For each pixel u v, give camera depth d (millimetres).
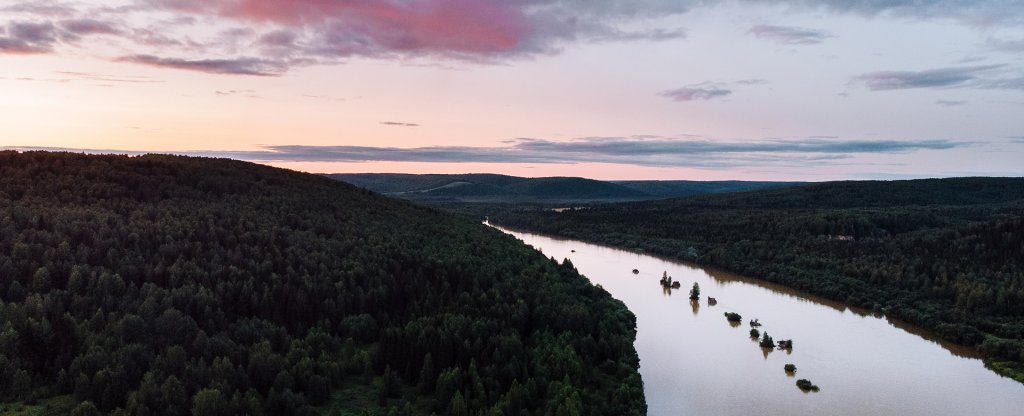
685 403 103938
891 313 154000
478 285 125188
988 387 110875
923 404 104062
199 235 122438
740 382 112875
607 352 108062
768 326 146375
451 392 84438
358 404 84188
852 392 108812
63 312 86688
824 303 169375
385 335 96562
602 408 88250
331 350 97062
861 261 193000
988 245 189625
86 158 166250
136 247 109562
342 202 186250
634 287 188625
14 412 71312
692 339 136750
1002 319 137375
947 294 157375
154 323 87062
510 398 82562
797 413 100562
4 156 154000
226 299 100125
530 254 178625
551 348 100250
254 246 123562
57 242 105250
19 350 78000
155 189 153125
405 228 174000
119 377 74688
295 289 107125
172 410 72000
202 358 80250
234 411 73438
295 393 82188
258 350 88125
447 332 96688
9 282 91438
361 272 119812
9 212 116438
